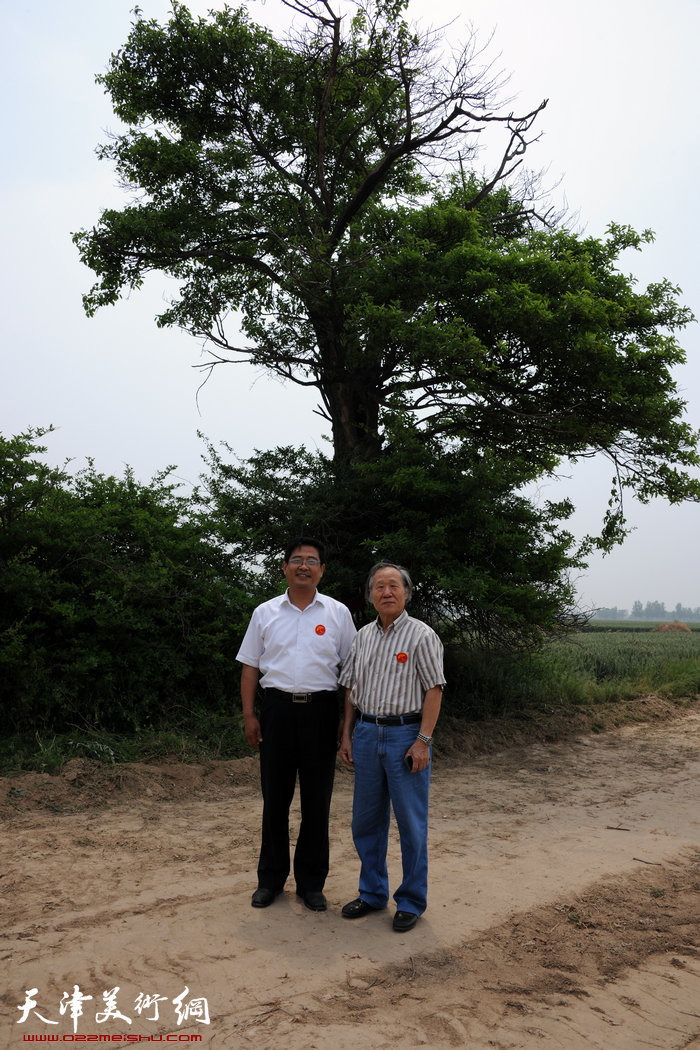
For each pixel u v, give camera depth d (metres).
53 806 6.21
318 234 12.37
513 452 12.56
